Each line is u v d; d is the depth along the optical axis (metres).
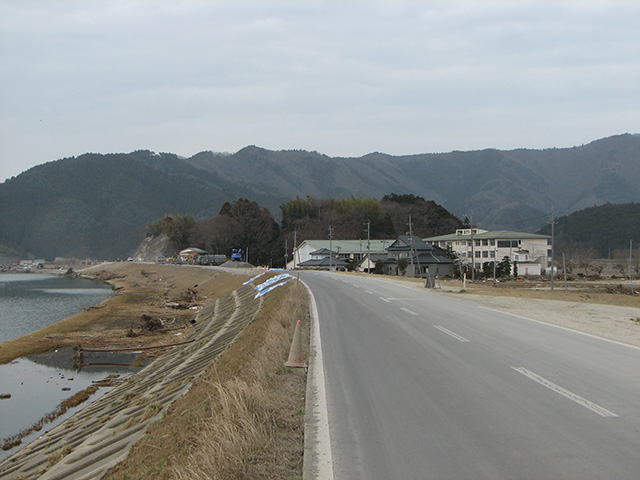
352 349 12.18
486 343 12.31
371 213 118.50
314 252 97.75
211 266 100.19
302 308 21.09
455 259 80.56
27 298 66.38
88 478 7.27
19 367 24.69
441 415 7.07
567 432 6.23
